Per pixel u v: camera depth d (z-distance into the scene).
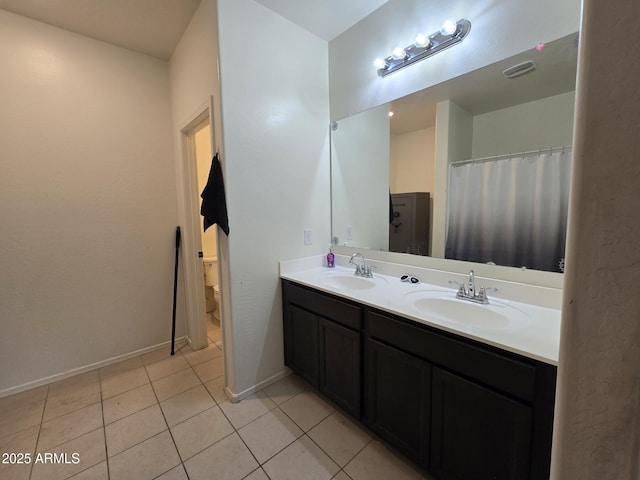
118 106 2.31
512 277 1.45
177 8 1.88
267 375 2.07
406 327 1.31
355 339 1.55
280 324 2.13
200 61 1.91
